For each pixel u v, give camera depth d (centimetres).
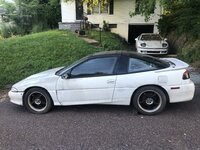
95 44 1647
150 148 468
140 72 627
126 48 2006
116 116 622
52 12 2764
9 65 1165
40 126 580
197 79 964
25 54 1298
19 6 2647
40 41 1535
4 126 587
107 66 640
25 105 667
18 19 2609
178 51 1678
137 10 1759
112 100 638
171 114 623
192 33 1469
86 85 636
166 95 625
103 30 2409
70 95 647
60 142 502
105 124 577
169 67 629
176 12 1928
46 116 639
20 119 626
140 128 551
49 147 486
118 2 2497
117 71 634
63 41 1547
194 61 1277
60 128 566
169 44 1966
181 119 591
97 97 640
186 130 535
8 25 2502
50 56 1286
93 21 2511
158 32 2388
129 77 624
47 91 653
